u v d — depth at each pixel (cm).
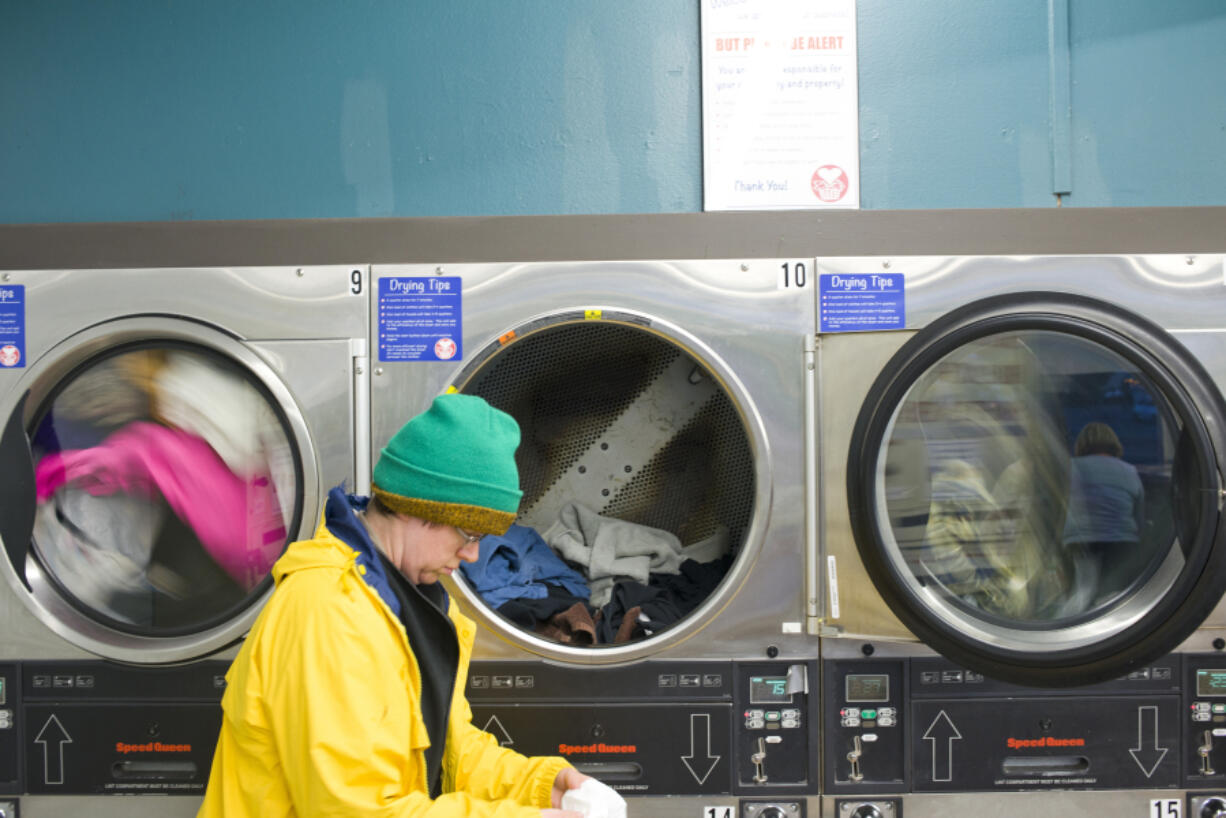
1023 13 177
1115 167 178
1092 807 150
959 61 178
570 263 154
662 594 166
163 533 160
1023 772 151
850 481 149
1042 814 151
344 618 91
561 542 177
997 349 148
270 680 91
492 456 100
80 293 154
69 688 153
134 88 180
